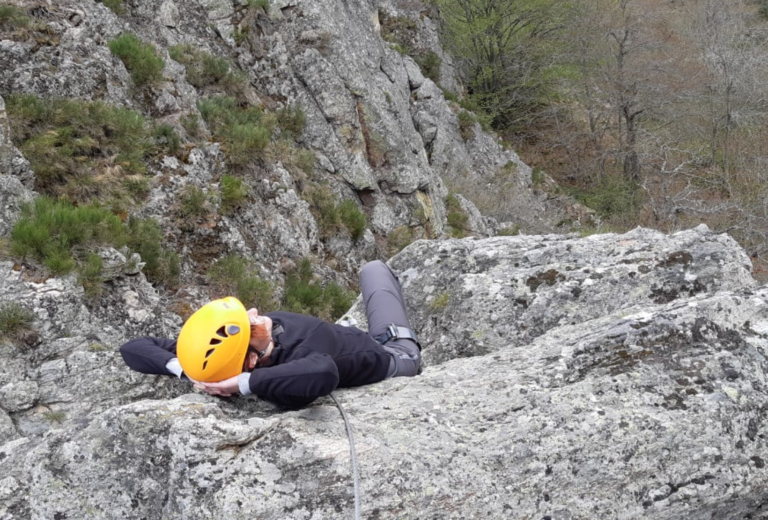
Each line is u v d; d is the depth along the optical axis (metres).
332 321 7.79
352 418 2.69
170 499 2.38
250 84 10.19
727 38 24.59
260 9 10.66
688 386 2.76
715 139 22.83
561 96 24.42
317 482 2.37
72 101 6.81
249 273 7.13
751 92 22.61
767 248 17.00
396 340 3.48
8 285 4.94
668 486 2.51
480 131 19.22
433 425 2.65
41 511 2.40
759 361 2.89
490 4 22.67
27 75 6.75
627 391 2.76
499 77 23.44
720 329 3.00
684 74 23.09
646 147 22.02
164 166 7.28
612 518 2.45
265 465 2.40
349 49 11.52
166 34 9.43
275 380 2.60
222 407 2.72
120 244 5.73
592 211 20.36
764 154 21.83
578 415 2.66
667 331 2.97
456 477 2.45
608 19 22.38
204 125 8.30
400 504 2.36
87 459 2.46
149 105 7.88
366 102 11.28
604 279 3.96
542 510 2.44
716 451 2.56
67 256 5.24
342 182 10.63
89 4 8.07
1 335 4.69
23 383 4.62
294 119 10.33
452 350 3.96
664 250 4.15
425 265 4.54
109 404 4.76
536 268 4.19
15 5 7.12
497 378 2.96
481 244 4.77
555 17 22.89
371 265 3.92
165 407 2.56
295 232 8.30
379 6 20.20
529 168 20.91
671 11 24.58
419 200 11.79
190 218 7.02
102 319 5.24
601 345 3.00
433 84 17.83
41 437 2.69
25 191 5.69
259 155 8.50
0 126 5.87
